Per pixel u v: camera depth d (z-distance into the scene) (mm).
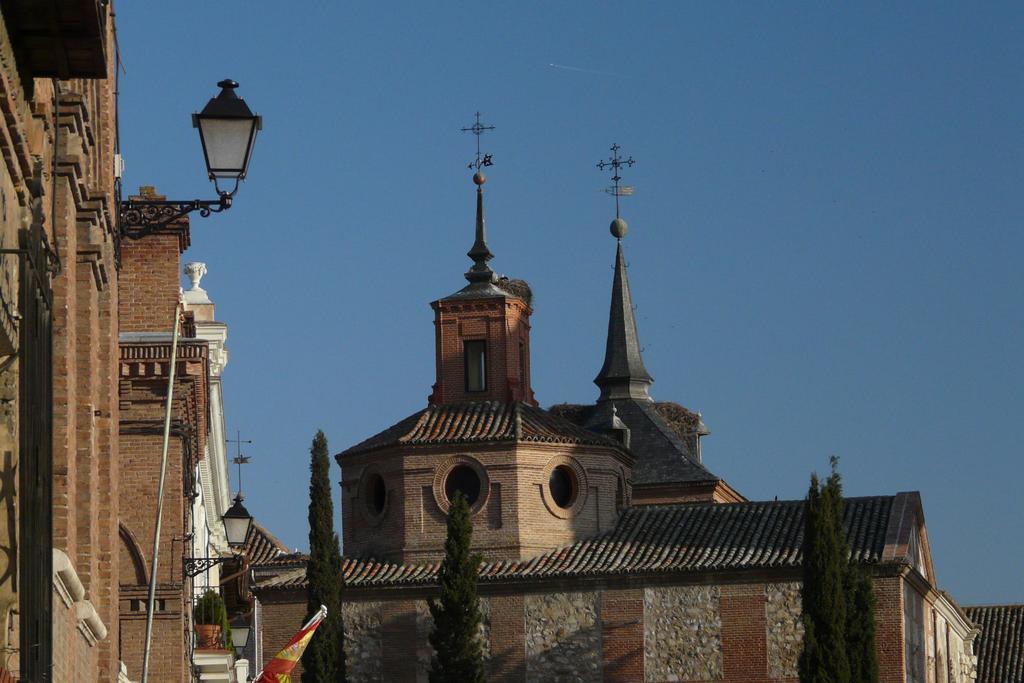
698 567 104312
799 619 103125
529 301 119375
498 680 106000
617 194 159875
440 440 110062
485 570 107312
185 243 63281
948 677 119062
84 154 32906
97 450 36812
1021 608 150000
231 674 78688
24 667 22578
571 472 110688
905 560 102625
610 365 154875
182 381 60875
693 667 104000
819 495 95625
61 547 30266
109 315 37562
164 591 59625
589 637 105562
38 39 24719
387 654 108125
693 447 161625
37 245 23703
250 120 32938
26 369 22953
